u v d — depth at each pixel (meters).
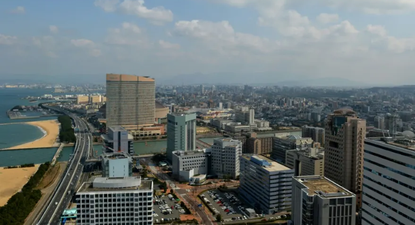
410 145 192.62
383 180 194.75
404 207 179.75
